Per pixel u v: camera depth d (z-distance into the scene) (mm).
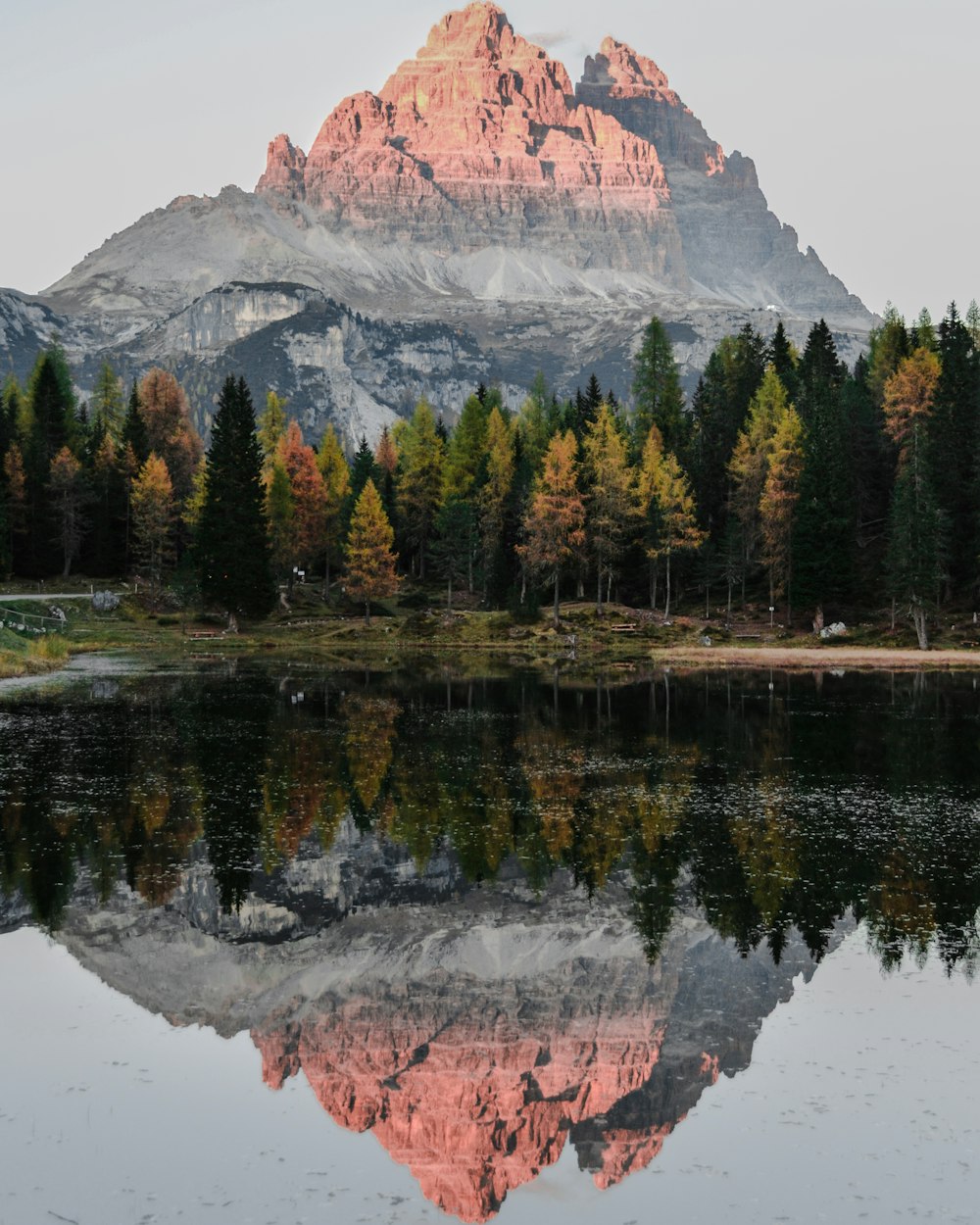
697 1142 14375
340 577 127750
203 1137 14523
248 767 38844
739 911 23359
